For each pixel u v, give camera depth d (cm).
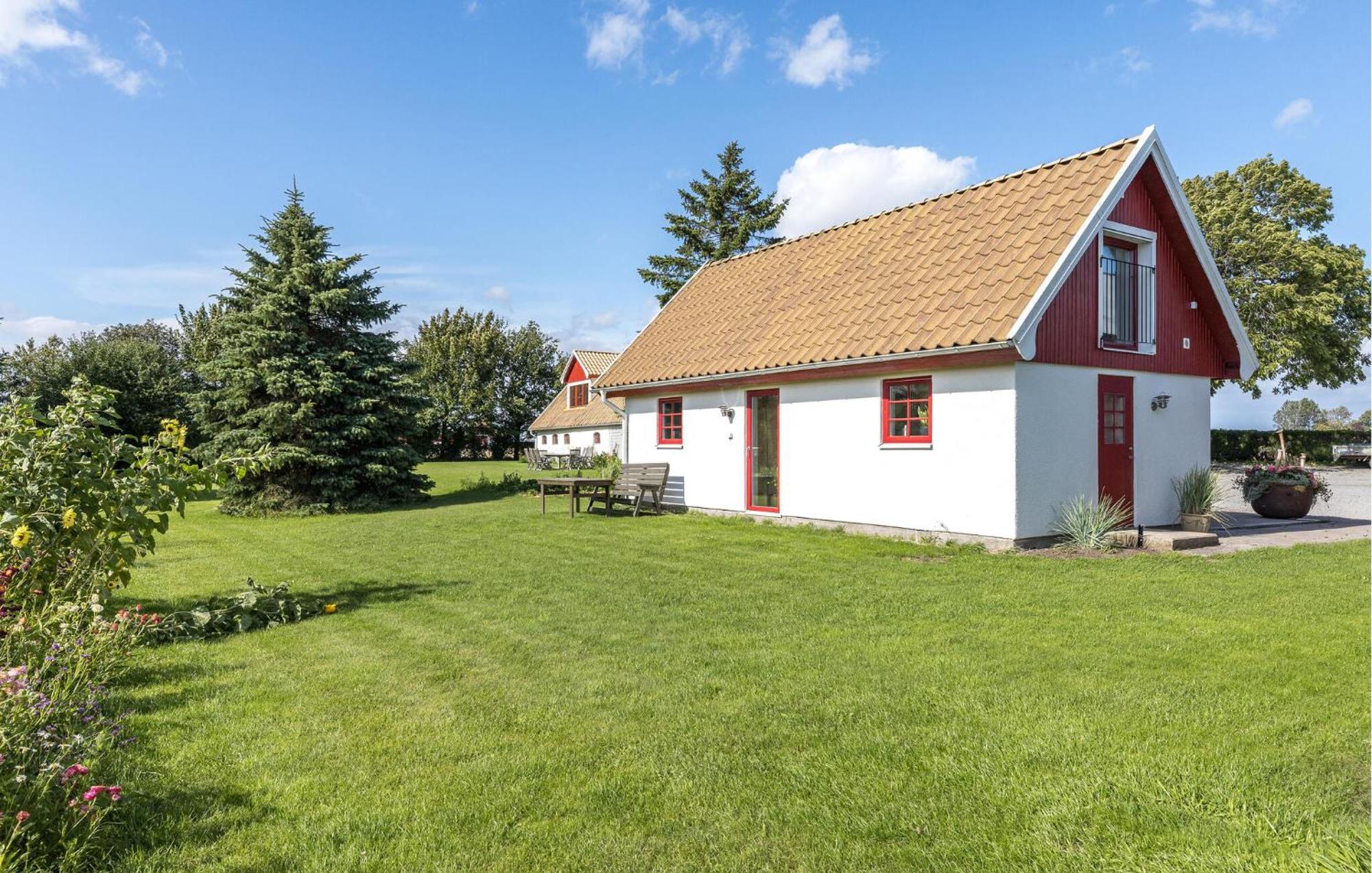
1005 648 518
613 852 269
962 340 972
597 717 399
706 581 785
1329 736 356
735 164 3509
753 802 304
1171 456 1195
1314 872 240
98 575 528
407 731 382
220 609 618
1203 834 272
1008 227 1118
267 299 1708
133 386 2553
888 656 503
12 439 489
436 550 1033
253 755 353
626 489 1537
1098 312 1068
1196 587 716
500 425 5706
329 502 1738
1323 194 3253
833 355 1146
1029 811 292
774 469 1340
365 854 269
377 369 1809
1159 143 1076
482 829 286
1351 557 889
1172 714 388
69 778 275
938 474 1062
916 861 260
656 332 1734
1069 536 1016
